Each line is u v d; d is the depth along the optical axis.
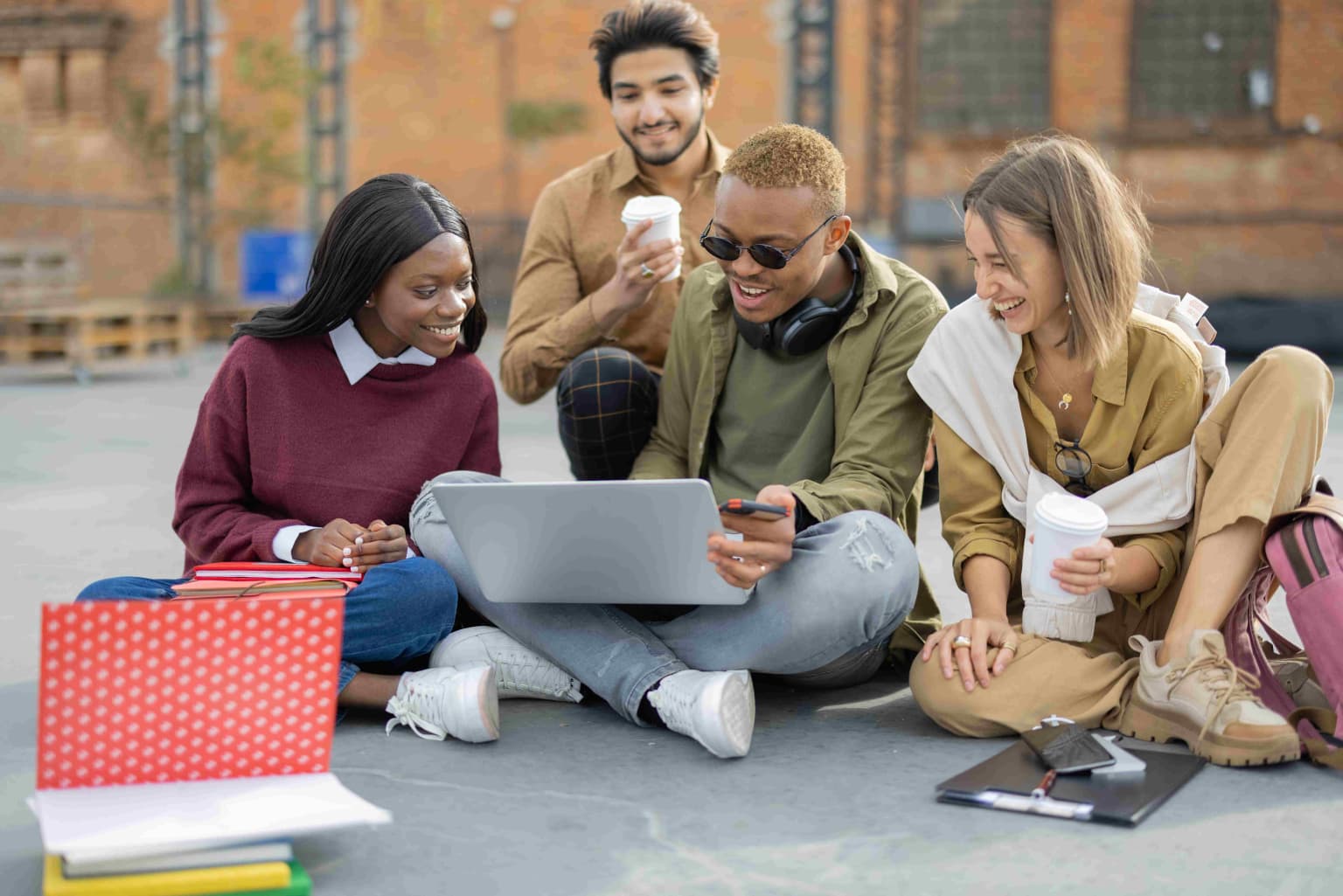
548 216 2.93
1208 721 1.81
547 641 2.08
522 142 15.71
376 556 2.06
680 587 1.89
